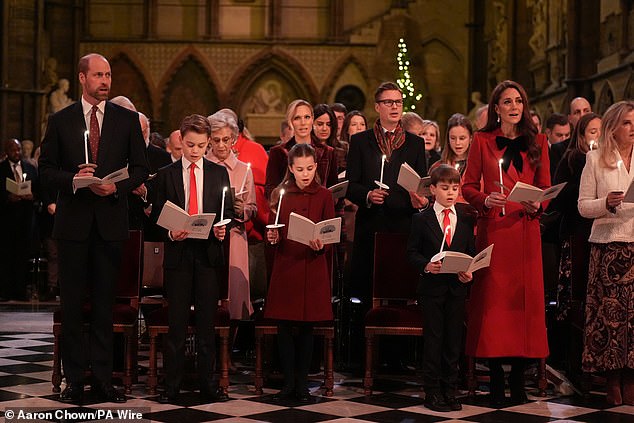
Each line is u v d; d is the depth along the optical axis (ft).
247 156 31.07
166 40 96.84
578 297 25.50
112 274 23.44
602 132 24.62
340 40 97.14
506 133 24.68
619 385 24.30
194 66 97.45
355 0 97.55
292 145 27.91
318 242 23.02
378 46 97.14
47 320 40.65
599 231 24.47
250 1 97.81
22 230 49.47
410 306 26.20
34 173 50.21
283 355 24.36
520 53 83.82
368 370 25.03
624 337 24.00
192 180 24.53
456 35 96.99
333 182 28.17
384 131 27.63
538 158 24.30
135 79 97.19
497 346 23.58
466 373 26.43
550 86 73.72
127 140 23.67
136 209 28.43
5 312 43.62
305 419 21.97
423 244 24.11
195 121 24.44
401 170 24.53
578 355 26.27
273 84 98.02
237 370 28.60
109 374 23.57
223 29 97.71
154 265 28.22
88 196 23.13
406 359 28.53
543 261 29.17
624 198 22.56
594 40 64.23
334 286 29.89
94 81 23.20
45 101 87.51
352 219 31.73
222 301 25.67
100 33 96.94
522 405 24.03
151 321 24.58
